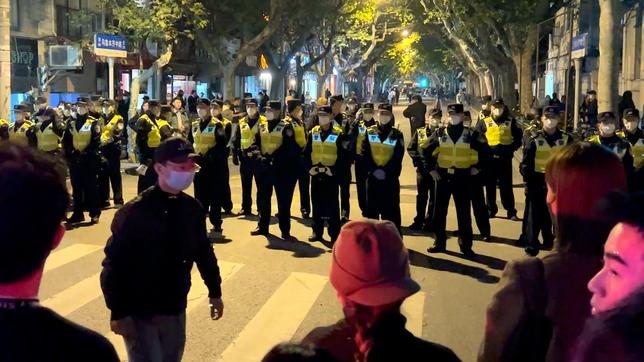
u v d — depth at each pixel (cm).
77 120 1091
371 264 209
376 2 4125
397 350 205
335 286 217
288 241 998
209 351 583
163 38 2241
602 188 231
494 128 1151
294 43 3353
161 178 387
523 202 1348
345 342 213
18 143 194
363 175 1072
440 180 912
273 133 998
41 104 1262
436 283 786
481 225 1008
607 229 225
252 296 736
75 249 934
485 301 722
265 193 1032
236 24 2750
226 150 1150
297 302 718
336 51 4947
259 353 582
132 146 1970
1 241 177
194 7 2198
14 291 184
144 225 380
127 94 2414
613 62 1299
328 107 968
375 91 9256
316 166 971
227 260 885
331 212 980
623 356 178
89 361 188
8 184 179
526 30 2467
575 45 1515
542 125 959
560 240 237
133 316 387
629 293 179
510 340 227
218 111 1148
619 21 1295
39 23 2292
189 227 395
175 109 1752
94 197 1105
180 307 399
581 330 218
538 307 226
